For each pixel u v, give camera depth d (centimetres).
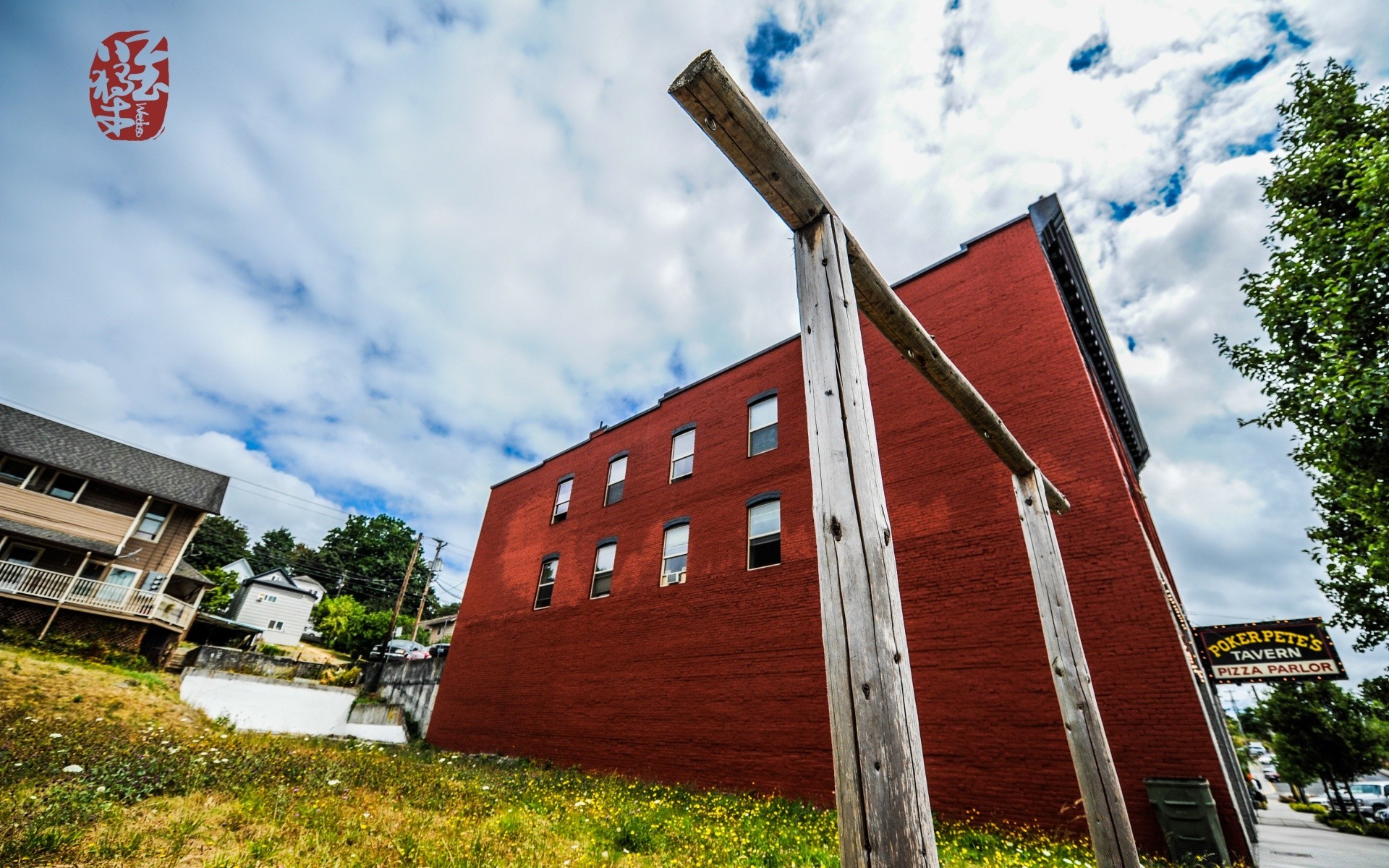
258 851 439
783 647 1227
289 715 1853
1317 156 852
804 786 1077
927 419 1182
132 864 391
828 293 258
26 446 2325
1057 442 999
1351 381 769
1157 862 679
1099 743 430
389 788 779
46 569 2145
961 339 1195
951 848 722
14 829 406
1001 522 1011
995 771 875
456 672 2109
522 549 2134
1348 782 2028
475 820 645
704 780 1228
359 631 4006
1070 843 748
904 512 1141
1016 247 1194
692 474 1648
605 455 2008
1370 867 741
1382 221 750
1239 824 683
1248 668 1038
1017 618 938
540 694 1725
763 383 1579
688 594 1477
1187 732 750
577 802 803
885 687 189
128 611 2178
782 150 258
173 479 2695
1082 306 1253
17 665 1373
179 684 1827
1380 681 1087
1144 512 1323
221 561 5819
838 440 227
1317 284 824
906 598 1071
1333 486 909
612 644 1599
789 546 1316
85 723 991
